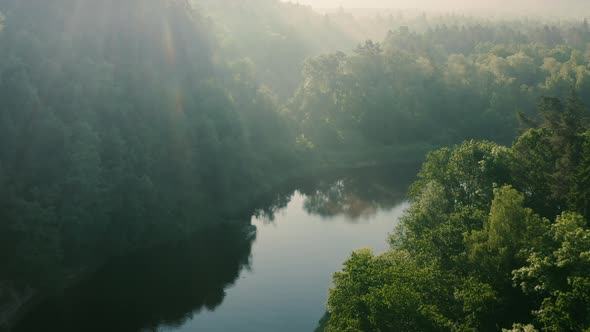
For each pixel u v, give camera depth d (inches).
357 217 3132.4
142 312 1999.3
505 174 1811.0
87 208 2293.3
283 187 3892.7
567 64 6501.0
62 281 2186.3
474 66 6427.2
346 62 5743.1
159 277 2288.4
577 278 984.3
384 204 3412.9
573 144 1721.2
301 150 4409.5
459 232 1508.4
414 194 2134.6
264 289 2160.4
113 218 2475.4
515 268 1253.1
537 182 1754.4
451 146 5162.4
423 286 1267.2
